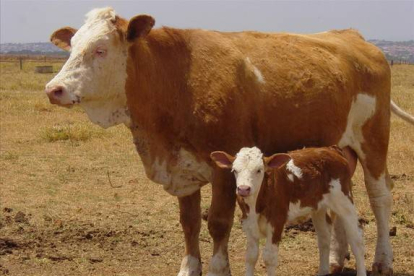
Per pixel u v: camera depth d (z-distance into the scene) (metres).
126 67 7.04
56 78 6.77
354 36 8.92
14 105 23.62
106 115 7.11
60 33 7.54
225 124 7.09
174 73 7.18
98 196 11.75
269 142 7.49
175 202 11.37
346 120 8.09
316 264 8.36
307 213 6.93
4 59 83.25
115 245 9.09
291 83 7.50
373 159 8.41
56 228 9.77
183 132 7.18
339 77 7.88
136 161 14.63
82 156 15.09
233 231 9.64
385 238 8.20
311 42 8.02
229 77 7.16
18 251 8.73
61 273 7.95
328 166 6.96
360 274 7.12
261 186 6.44
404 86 38.66
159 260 8.56
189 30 7.44
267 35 7.89
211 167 7.17
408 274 8.09
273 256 6.55
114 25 6.96
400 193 11.65
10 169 13.70
